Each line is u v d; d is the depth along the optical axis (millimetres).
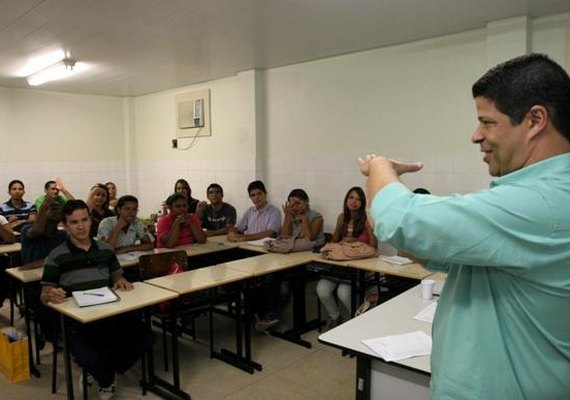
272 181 5375
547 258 685
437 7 3195
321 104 4828
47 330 3045
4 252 3893
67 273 2762
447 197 739
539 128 728
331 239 4367
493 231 691
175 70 5219
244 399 2779
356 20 3467
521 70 735
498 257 694
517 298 736
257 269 3289
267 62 4918
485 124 786
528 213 683
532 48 3471
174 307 2830
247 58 4707
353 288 3523
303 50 4402
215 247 4145
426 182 4113
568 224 682
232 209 5242
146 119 6977
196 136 6184
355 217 3951
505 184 752
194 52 4406
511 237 687
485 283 789
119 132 7172
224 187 5852
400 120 4246
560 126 729
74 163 6699
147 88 6410
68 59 4543
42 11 3186
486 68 3674
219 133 5855
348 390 2887
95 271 2836
